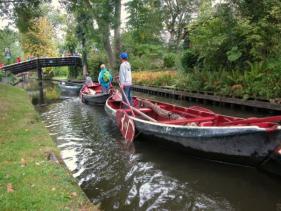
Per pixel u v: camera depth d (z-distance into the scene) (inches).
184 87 668.7
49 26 1847.9
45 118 517.7
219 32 586.2
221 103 550.3
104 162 291.6
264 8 532.4
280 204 204.1
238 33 554.9
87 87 751.1
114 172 267.4
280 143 213.6
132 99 445.4
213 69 629.6
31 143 264.5
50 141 274.1
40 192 174.6
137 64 1120.8
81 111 573.3
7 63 1774.1
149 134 313.4
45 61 1412.4
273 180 236.4
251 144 230.1
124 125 351.3
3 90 630.5
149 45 1244.5
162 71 941.8
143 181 246.8
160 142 306.7
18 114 389.1
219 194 219.9
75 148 337.7
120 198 220.7
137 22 1150.3
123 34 1261.1
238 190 224.2
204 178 245.3
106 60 1227.2
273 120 236.7
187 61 719.7
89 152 322.3
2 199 166.2
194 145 268.8
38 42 1813.5
